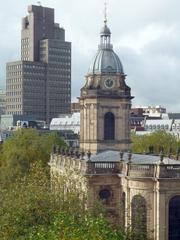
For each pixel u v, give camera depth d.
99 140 177.88
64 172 150.00
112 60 180.75
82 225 76.81
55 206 98.19
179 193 124.00
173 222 124.19
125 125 179.88
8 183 166.62
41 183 108.25
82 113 182.62
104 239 70.06
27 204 95.00
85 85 183.62
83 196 109.75
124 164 130.75
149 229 123.25
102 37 184.62
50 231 71.19
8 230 87.12
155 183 124.00
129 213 116.31
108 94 177.88
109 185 132.50
